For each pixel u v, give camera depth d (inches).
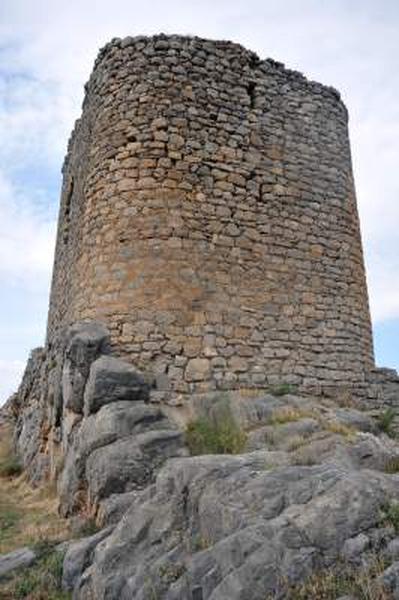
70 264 621.9
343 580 205.2
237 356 482.9
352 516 228.5
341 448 360.2
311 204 563.8
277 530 226.5
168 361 460.8
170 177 510.0
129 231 495.8
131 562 265.7
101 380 425.4
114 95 541.3
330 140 597.6
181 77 542.9
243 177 537.6
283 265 530.0
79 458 397.4
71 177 705.0
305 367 506.9
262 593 206.4
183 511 284.4
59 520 389.7
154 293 477.7
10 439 761.6
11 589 290.5
